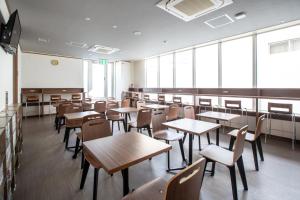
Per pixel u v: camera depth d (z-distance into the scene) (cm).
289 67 446
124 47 642
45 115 761
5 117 206
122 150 158
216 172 262
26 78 722
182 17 364
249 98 506
